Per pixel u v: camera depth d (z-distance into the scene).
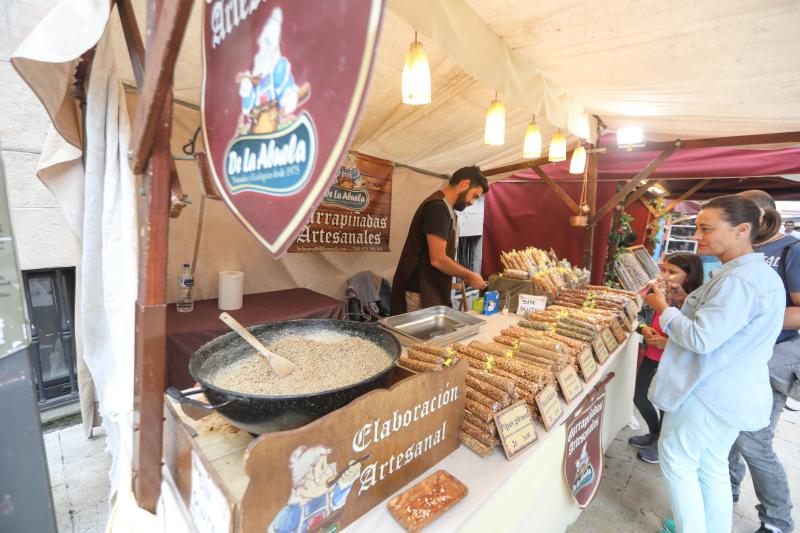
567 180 4.77
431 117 2.34
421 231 2.42
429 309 2.04
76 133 1.14
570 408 1.34
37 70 0.90
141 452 0.70
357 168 3.01
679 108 2.26
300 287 2.93
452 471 0.94
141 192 0.66
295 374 0.88
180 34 0.52
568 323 1.82
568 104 2.28
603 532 1.85
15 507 1.08
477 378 1.15
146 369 0.68
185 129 2.11
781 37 1.32
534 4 1.30
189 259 2.30
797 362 1.78
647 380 2.40
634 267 4.68
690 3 1.19
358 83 0.39
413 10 1.13
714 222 1.46
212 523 0.60
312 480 0.63
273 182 0.52
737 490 2.10
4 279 1.00
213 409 0.69
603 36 1.46
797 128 2.51
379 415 0.73
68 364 2.42
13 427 1.06
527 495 1.11
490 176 4.13
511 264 2.62
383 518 0.76
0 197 0.98
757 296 1.32
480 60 1.44
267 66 0.52
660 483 2.21
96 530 1.65
